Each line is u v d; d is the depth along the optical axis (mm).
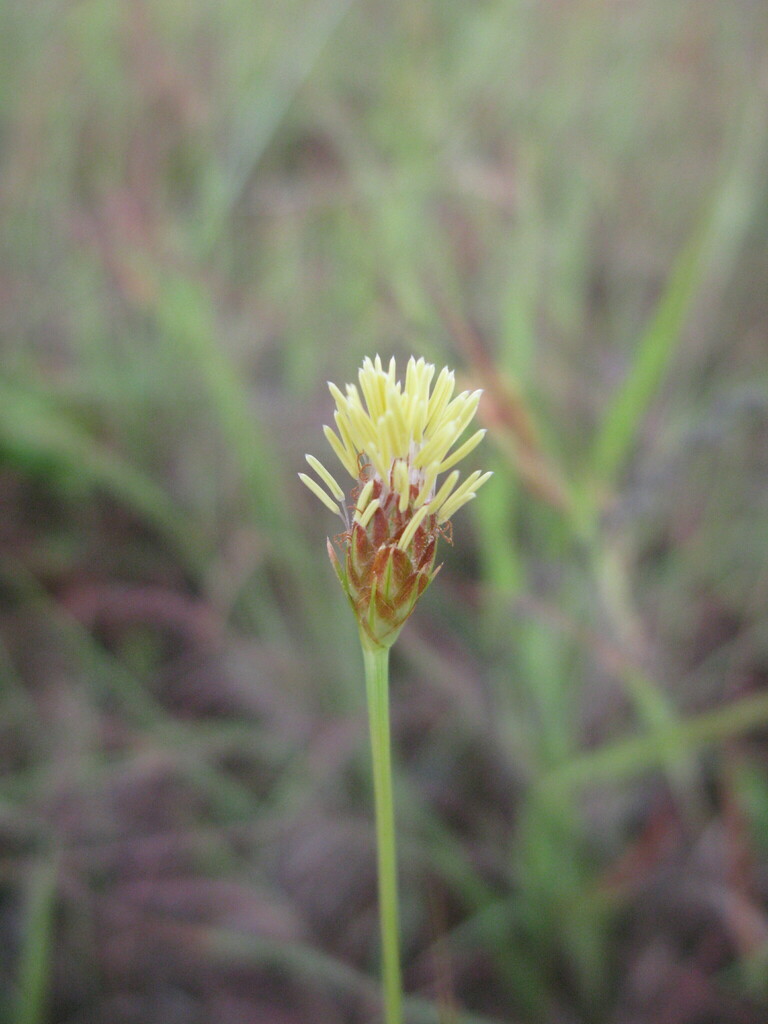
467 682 129
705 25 187
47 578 147
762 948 107
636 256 177
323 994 115
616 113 185
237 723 142
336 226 179
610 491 120
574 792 121
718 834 121
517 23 182
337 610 139
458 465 138
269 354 173
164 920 116
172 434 161
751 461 152
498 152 172
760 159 161
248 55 184
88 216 163
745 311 170
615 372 154
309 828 125
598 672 132
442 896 124
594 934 115
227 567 142
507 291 144
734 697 136
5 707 133
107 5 183
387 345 155
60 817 123
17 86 180
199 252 160
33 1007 99
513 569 121
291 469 155
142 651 146
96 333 165
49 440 135
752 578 150
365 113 190
